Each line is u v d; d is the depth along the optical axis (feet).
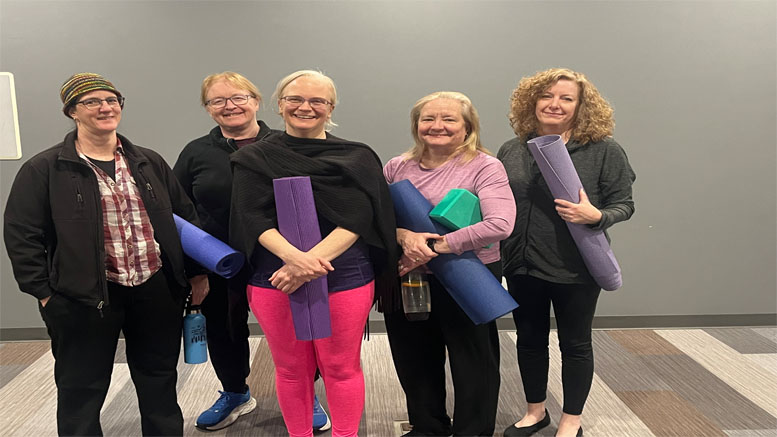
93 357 5.72
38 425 7.58
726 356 9.89
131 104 10.57
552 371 9.23
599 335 10.98
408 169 6.32
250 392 8.61
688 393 8.43
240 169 5.58
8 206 5.43
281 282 5.42
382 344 10.65
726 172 11.17
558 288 6.56
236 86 6.61
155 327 6.00
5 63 10.35
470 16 10.64
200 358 6.59
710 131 11.03
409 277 6.10
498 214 5.75
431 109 5.90
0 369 9.50
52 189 5.43
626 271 11.45
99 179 5.60
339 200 5.48
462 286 5.88
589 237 6.16
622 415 7.74
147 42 10.43
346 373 5.93
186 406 8.15
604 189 6.38
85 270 5.47
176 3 10.37
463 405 6.39
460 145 6.16
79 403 5.76
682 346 10.38
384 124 10.87
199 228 6.25
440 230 5.89
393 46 10.66
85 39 10.37
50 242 5.62
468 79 10.79
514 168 6.62
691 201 11.25
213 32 10.46
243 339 7.54
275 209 5.59
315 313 5.49
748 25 10.73
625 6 10.67
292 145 5.65
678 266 11.44
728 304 11.55
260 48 10.55
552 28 10.70
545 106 6.33
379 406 8.12
